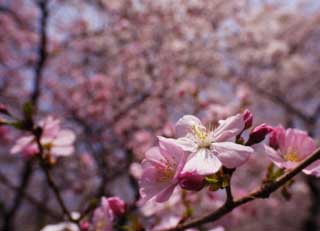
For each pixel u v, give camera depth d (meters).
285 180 1.45
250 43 9.15
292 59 9.83
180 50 8.28
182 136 1.57
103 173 6.11
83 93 8.22
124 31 8.37
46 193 8.05
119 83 8.19
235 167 1.38
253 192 1.48
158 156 1.50
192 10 8.38
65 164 6.73
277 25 9.70
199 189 1.35
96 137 7.42
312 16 11.39
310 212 10.18
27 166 5.80
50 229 2.55
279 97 10.60
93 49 8.81
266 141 1.60
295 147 1.58
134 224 1.91
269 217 11.73
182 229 1.62
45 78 9.02
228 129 1.50
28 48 9.40
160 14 8.36
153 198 1.43
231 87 9.38
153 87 8.01
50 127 2.37
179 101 7.65
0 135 4.05
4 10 9.07
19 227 10.28
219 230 2.08
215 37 8.70
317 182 10.56
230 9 8.92
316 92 11.70
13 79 9.50
